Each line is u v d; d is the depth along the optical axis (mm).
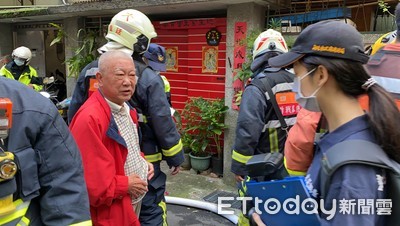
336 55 1069
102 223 2020
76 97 2742
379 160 972
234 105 4816
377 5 4660
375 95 1061
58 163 1371
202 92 5391
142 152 2484
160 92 2441
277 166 1438
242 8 4578
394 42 2070
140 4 4871
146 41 2510
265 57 2535
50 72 8445
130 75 2086
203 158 5227
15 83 1361
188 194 4613
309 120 1435
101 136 1988
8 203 1228
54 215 1347
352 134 1056
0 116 1194
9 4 9016
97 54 6055
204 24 5203
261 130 2367
